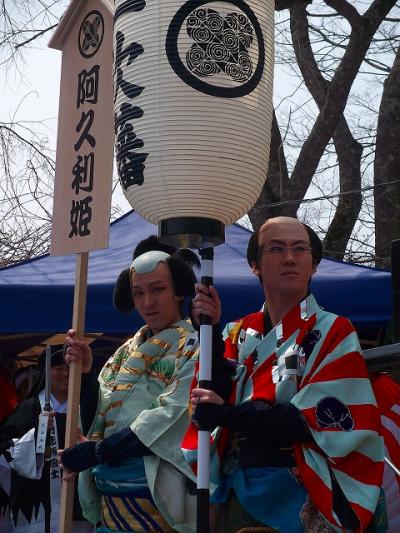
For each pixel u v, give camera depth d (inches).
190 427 126.8
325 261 247.6
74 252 154.3
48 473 192.9
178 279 152.6
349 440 111.9
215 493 122.6
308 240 126.2
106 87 155.4
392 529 147.7
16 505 193.2
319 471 112.3
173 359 147.7
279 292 124.1
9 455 197.3
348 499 110.7
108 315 216.7
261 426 113.0
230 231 271.7
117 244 271.1
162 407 140.6
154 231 276.5
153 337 150.7
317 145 365.1
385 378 141.6
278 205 320.8
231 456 121.3
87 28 159.6
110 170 151.9
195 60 117.3
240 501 117.0
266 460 116.8
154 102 117.7
